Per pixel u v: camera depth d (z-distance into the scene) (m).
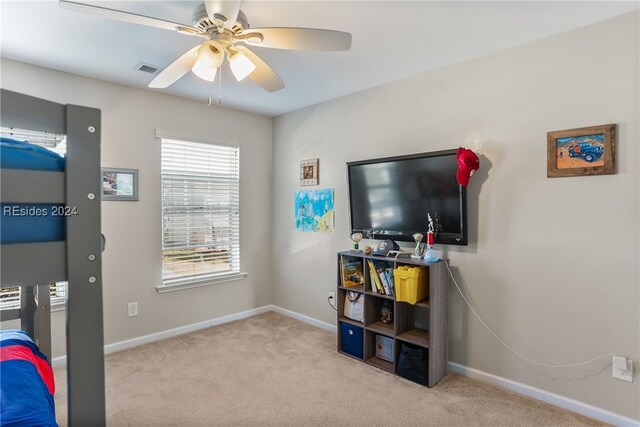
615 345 2.02
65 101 2.79
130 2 1.84
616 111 2.00
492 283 2.48
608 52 2.02
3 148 1.00
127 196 3.12
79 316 1.10
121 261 3.11
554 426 2.01
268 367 2.75
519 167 2.35
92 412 1.12
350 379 2.56
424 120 2.82
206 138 3.63
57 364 2.72
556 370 2.22
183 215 3.51
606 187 2.04
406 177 2.79
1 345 1.45
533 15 1.97
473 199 2.56
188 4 1.87
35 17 1.98
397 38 2.24
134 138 3.15
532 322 2.32
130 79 2.95
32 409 1.02
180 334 3.46
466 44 2.32
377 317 2.95
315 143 3.69
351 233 3.25
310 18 1.99
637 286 1.96
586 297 2.12
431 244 2.63
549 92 2.23
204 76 1.96
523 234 2.34
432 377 2.45
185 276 3.53
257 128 4.09
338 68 2.73
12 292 2.58
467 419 2.08
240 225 3.95
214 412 2.15
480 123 2.52
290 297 4.01
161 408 2.19
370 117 3.18
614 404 2.03
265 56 2.51
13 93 1.00
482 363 2.54
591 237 2.09
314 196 3.71
